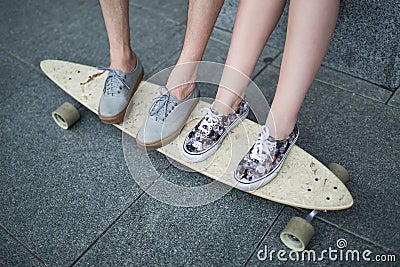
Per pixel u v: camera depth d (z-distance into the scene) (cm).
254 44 128
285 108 125
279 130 128
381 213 128
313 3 110
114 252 124
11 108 169
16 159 151
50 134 158
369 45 161
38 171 147
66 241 128
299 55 117
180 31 200
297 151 136
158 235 128
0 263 123
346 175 133
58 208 136
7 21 212
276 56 183
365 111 158
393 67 160
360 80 171
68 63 174
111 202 136
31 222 133
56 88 176
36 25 209
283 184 128
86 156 150
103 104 149
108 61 188
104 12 145
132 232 129
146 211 133
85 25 207
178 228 129
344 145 147
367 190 134
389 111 158
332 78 172
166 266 121
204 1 130
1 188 142
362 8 154
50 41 199
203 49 142
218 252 123
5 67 187
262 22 125
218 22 197
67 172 146
